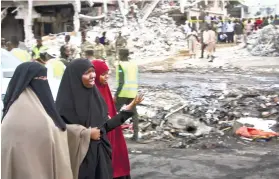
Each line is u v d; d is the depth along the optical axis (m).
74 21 32.56
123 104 8.54
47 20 35.28
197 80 17.41
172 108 10.98
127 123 9.86
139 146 8.16
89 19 34.47
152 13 37.56
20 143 3.21
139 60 26.47
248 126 9.25
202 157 7.24
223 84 15.95
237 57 25.89
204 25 32.31
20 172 3.19
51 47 27.00
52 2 32.81
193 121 9.43
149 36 32.38
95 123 4.03
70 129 3.88
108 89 5.05
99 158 4.04
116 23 34.03
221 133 8.92
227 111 10.88
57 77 8.91
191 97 13.03
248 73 19.66
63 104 3.95
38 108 3.32
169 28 35.47
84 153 3.88
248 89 14.38
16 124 3.23
